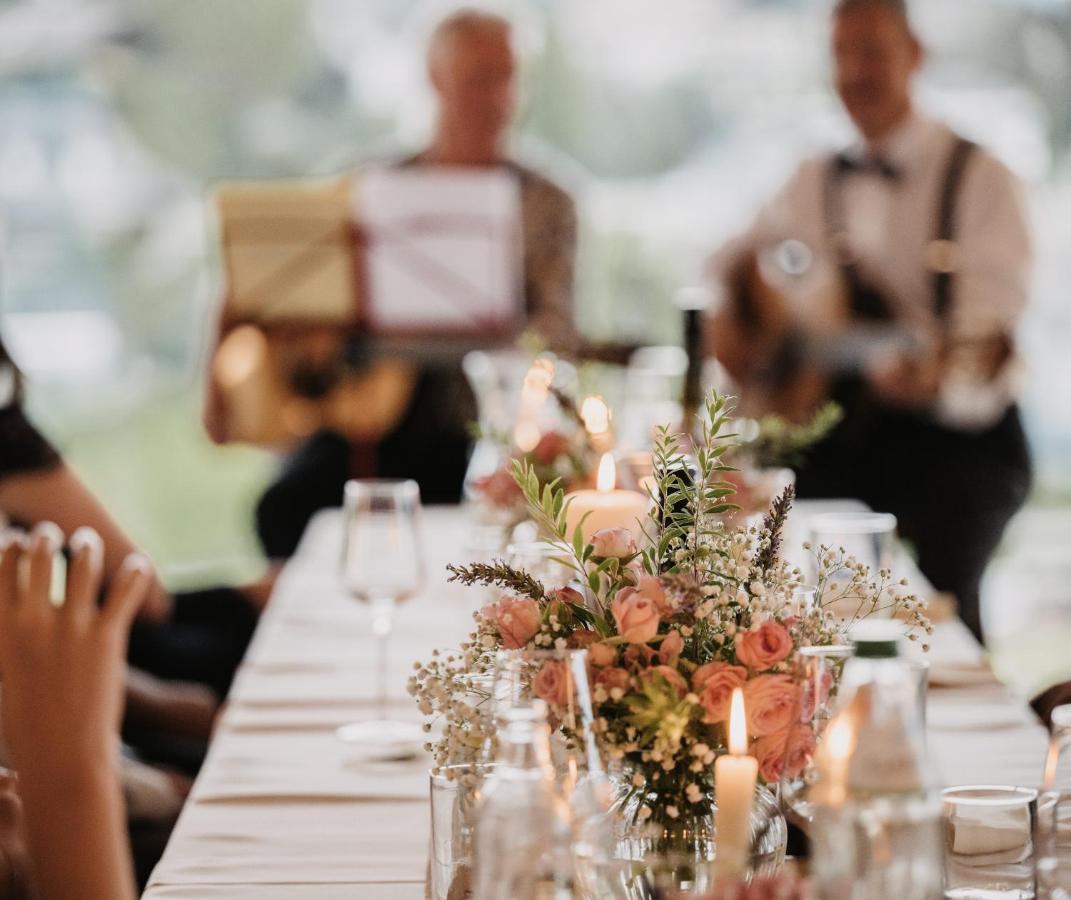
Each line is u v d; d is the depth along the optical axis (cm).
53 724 150
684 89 695
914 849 90
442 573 285
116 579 155
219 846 140
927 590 246
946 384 432
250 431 466
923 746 92
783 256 468
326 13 710
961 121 680
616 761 113
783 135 695
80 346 724
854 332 442
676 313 623
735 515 208
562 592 121
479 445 301
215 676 312
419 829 145
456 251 433
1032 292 454
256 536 481
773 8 690
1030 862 112
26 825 148
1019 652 568
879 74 454
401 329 439
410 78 714
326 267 434
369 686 204
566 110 695
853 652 105
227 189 431
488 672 115
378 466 471
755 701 108
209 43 706
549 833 96
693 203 701
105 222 718
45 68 703
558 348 329
